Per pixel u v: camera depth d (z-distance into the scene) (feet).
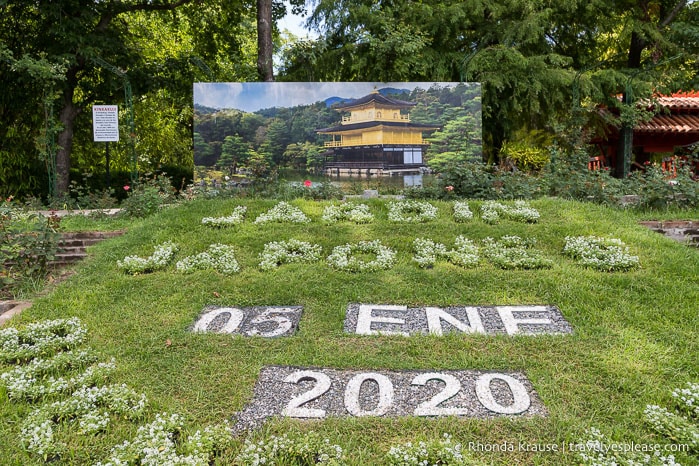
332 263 19.90
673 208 28.99
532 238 21.94
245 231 23.38
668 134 51.42
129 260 20.29
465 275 18.65
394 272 19.08
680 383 12.17
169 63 46.75
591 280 17.89
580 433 10.56
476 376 12.78
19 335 14.93
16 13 41.14
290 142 36.35
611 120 43.06
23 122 42.70
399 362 13.41
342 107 36.35
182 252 21.49
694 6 49.73
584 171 31.86
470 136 36.94
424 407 11.54
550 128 46.14
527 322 15.58
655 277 17.93
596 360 13.19
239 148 36.04
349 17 44.65
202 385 12.52
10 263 20.66
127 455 9.84
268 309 16.84
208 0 51.47
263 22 43.14
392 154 36.68
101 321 15.98
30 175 41.22
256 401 11.91
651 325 14.93
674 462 9.55
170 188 32.86
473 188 29.17
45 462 9.89
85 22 41.22
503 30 43.91
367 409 11.53
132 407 11.53
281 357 13.73
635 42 52.13
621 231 22.31
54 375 12.96
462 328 15.33
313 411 11.46
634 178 33.17
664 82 45.44
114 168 52.01
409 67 43.24
